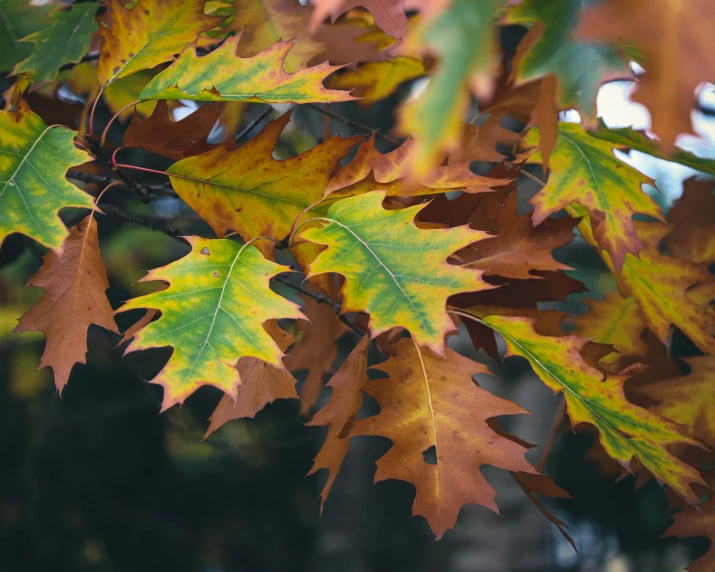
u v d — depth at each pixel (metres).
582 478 4.62
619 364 1.36
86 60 1.45
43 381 3.97
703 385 1.29
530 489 1.20
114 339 2.97
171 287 1.05
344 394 1.17
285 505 5.53
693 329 1.28
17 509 4.58
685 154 1.17
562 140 1.20
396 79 1.44
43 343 3.69
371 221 1.09
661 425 1.12
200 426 3.85
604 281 3.50
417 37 0.58
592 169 1.19
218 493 5.34
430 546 4.82
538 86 1.21
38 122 1.08
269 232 1.14
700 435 1.29
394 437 1.13
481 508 2.82
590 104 0.89
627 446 1.14
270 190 1.13
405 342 1.16
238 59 1.11
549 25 0.90
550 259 1.18
